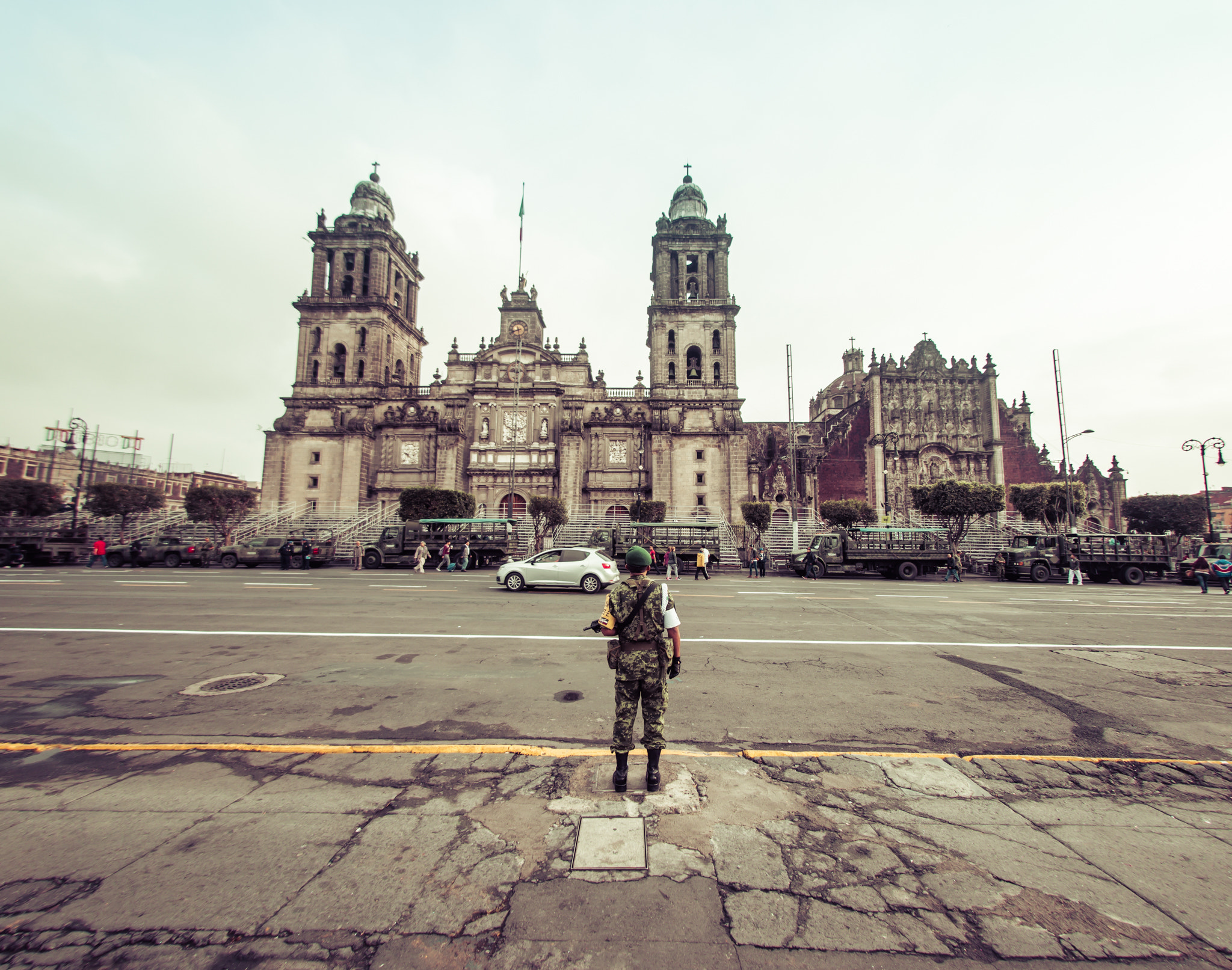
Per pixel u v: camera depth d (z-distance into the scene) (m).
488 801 4.79
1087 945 3.20
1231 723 7.09
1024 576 33.81
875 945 3.18
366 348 58.22
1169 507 53.38
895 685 8.53
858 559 32.25
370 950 3.12
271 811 4.58
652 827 4.40
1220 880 3.83
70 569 30.53
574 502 52.28
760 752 5.95
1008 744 6.31
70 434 46.44
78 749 5.86
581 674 8.92
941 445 56.03
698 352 58.12
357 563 34.06
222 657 9.94
